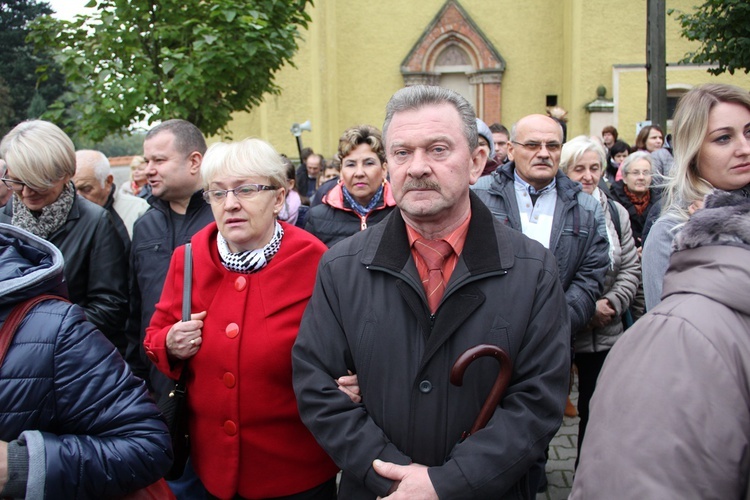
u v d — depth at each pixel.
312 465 2.21
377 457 1.73
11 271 1.55
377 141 3.62
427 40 15.99
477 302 1.76
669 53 14.12
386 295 1.84
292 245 2.28
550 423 1.71
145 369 2.98
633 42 14.50
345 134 3.69
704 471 1.10
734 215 1.25
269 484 2.17
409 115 1.79
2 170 3.45
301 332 1.96
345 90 16.47
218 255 2.32
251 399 2.14
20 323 1.54
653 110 6.52
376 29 16.30
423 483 1.63
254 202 2.19
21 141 2.65
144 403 1.70
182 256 2.35
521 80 16.12
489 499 1.64
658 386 1.16
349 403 1.81
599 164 3.74
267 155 2.23
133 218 4.46
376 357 1.81
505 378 1.70
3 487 1.45
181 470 2.28
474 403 1.75
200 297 2.24
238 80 5.34
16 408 1.51
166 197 2.95
